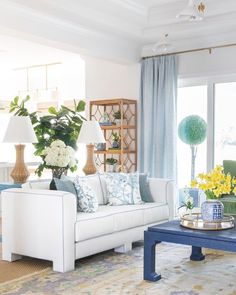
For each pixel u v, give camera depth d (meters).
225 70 5.99
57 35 5.32
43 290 3.29
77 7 4.98
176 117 6.38
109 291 3.28
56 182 4.22
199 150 6.38
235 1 5.09
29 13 4.89
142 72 6.71
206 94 6.34
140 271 3.80
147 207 4.83
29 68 9.06
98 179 5.05
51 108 5.70
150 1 5.34
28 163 6.49
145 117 6.62
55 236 3.80
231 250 3.18
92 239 4.05
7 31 4.81
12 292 3.25
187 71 6.34
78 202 4.30
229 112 6.12
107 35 6.05
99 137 5.34
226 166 5.57
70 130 5.54
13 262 4.11
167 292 3.25
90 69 7.39
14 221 4.09
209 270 3.81
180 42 6.34
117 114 6.83
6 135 4.75
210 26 5.66
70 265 3.82
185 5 5.33
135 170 6.84
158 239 3.51
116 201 4.88
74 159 5.02
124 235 4.46
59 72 9.20
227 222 3.68
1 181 6.29
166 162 6.39
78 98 8.91
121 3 5.13
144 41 6.46
